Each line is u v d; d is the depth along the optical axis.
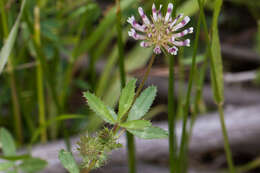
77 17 0.65
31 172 0.51
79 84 0.65
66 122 0.72
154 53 0.39
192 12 0.50
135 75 0.58
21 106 0.61
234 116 0.65
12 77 0.57
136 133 0.39
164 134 0.40
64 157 0.39
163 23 0.38
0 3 0.50
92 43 0.55
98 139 0.39
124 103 0.39
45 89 0.68
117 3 0.45
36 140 0.64
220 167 0.66
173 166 0.46
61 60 0.71
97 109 0.39
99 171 0.57
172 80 0.44
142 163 0.62
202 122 0.63
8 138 0.47
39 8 0.53
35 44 0.49
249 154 0.66
